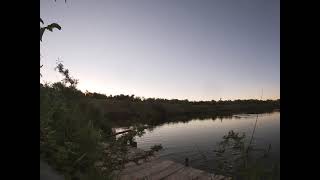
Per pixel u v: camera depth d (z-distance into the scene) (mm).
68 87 5023
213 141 24031
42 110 3035
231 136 2664
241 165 2494
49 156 2877
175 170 7316
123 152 4051
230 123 45000
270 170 2342
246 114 76562
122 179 5707
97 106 5426
